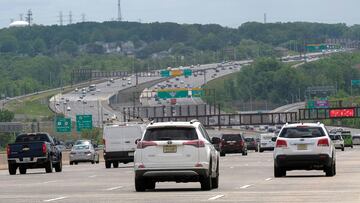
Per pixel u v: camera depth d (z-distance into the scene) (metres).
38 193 55.94
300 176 71.62
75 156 134.12
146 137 54.91
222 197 48.75
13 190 60.00
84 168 106.75
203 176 54.50
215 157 57.53
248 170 86.38
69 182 70.06
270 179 68.12
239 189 56.03
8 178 80.31
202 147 54.44
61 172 93.44
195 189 56.72
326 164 69.88
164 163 54.28
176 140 54.38
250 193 51.72
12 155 90.94
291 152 70.12
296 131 70.75
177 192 53.81
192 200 46.78
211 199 47.28
